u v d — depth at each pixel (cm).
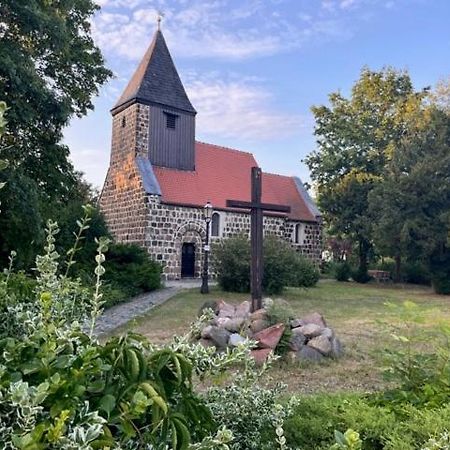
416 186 2189
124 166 2517
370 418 246
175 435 143
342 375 566
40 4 1245
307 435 248
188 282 2236
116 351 159
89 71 1524
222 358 204
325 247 3984
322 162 3106
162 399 143
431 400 275
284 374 559
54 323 175
